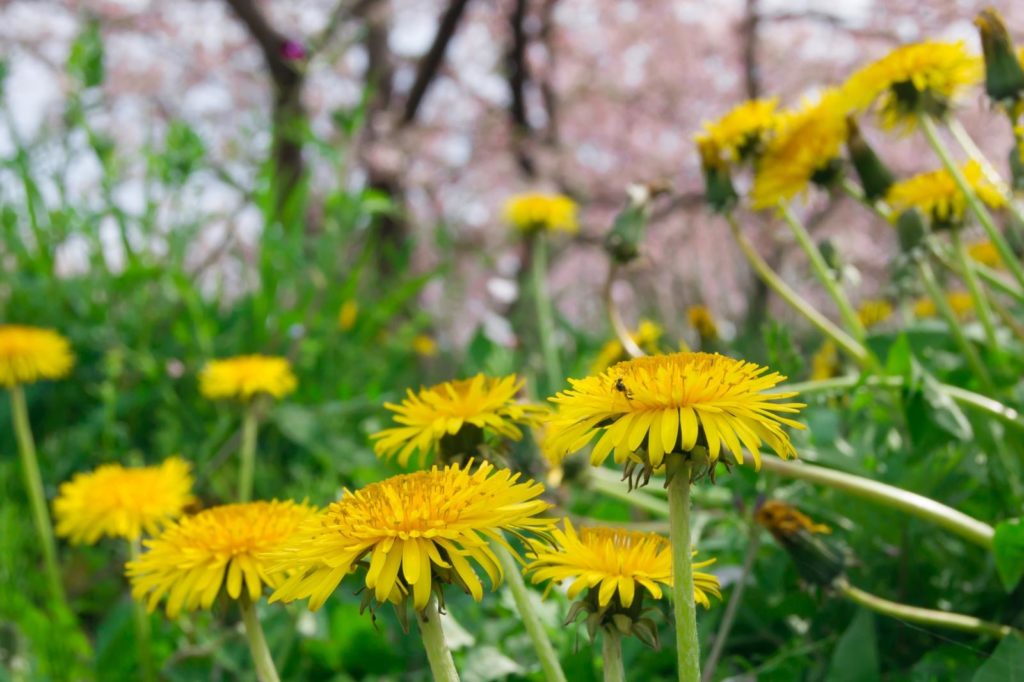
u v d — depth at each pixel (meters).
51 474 0.87
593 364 0.67
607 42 2.52
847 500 0.53
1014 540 0.45
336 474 0.81
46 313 1.08
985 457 0.55
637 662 0.51
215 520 0.41
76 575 0.73
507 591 0.51
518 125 2.46
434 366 1.41
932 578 0.54
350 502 0.37
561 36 2.55
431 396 0.43
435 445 0.43
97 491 0.53
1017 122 0.52
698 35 2.36
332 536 0.36
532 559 0.43
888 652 0.50
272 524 0.41
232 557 0.41
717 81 2.45
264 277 1.09
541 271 0.84
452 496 0.36
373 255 1.50
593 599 0.39
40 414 1.00
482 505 0.36
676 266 1.92
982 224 0.53
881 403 0.59
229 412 0.88
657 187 0.61
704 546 0.55
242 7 1.95
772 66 2.38
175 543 0.41
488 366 0.62
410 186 2.18
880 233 2.09
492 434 0.43
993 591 0.50
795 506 0.52
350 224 1.12
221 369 0.66
